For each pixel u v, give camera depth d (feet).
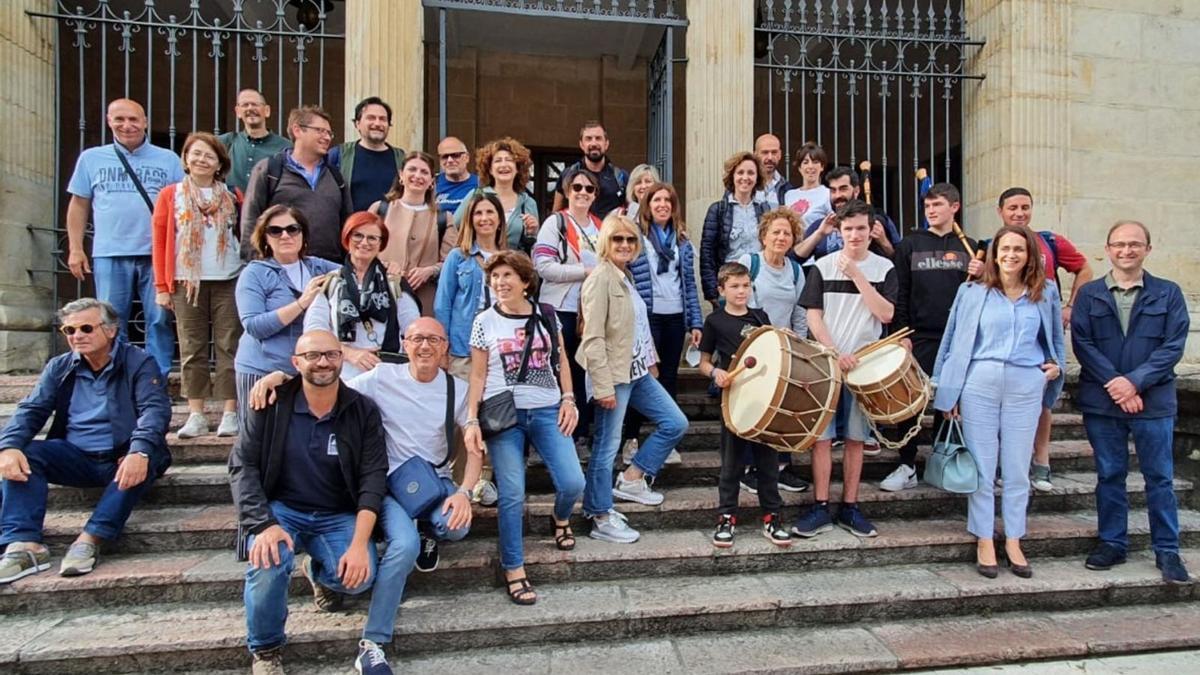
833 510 13.55
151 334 14.92
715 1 20.68
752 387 11.74
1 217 18.11
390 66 18.89
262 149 15.69
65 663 9.26
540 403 11.19
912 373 12.12
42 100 19.36
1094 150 22.99
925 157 29.81
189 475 12.92
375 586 9.46
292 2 24.04
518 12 20.44
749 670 9.67
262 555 8.93
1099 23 22.98
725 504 12.37
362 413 10.03
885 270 13.17
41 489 11.07
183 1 27.61
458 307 12.54
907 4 28.76
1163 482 12.12
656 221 14.89
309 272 12.34
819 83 21.47
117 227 14.73
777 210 14.02
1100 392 12.50
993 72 22.86
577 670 9.64
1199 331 22.47
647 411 13.02
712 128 20.65
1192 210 23.54
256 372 11.68
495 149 14.47
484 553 11.66
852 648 10.28
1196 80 23.56
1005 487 12.24
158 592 10.62
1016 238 12.07
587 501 12.52
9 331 17.87
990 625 11.08
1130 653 10.53
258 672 9.18
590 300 11.95
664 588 11.42
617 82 33.63
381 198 14.83
